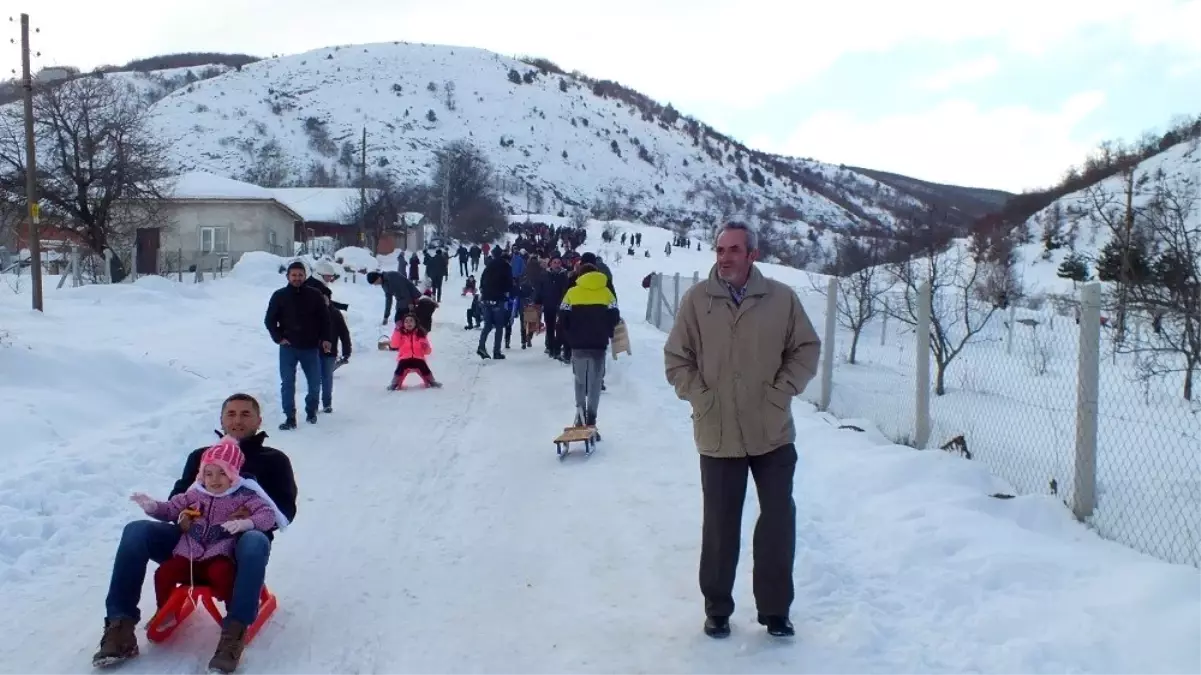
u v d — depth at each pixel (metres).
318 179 119.06
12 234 34.44
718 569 4.79
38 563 5.74
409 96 172.38
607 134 180.38
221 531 4.71
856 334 19.31
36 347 11.03
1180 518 6.79
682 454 9.01
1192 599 4.61
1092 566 5.33
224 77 169.25
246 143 138.88
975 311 19.03
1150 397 11.45
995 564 5.36
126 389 10.96
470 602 5.34
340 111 160.00
